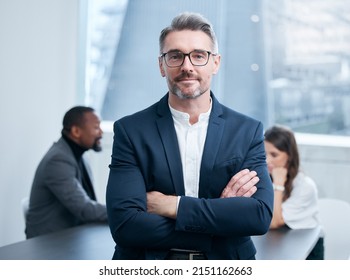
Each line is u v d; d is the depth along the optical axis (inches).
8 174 138.1
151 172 63.0
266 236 101.7
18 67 139.8
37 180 119.6
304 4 157.2
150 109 65.8
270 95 162.4
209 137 62.6
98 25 175.8
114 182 64.2
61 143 122.7
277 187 111.1
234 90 165.0
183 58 60.2
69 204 115.9
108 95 176.1
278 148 112.0
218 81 165.5
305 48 158.2
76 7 167.5
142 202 62.8
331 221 122.1
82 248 90.4
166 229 61.7
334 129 156.9
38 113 149.9
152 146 62.6
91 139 123.7
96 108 176.7
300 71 159.0
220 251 62.4
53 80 156.8
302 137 158.7
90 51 176.7
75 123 122.6
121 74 174.7
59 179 116.4
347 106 155.1
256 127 65.7
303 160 152.6
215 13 165.0
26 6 142.2
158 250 62.7
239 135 63.9
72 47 166.6
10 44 135.9
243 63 164.1
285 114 161.3
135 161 63.9
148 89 173.0
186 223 60.9
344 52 154.5
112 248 90.5
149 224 61.7
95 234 101.4
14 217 142.1
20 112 141.6
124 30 173.9
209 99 64.2
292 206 109.9
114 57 175.0
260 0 161.5
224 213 61.2
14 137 139.6
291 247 93.1
